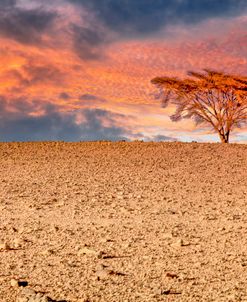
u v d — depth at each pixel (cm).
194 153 2334
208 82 3444
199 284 667
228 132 3569
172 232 1023
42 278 695
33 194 1524
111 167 2045
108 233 1012
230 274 714
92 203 1388
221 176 1873
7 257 818
